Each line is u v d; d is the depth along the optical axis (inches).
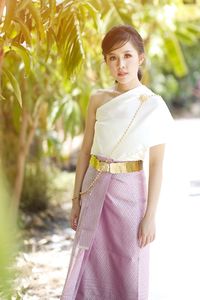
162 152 78.7
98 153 80.1
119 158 78.3
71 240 151.0
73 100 154.8
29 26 85.3
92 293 83.0
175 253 119.8
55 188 195.6
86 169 85.4
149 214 78.0
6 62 124.0
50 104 150.4
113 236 80.2
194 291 102.7
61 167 232.5
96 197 79.7
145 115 77.3
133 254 79.6
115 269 81.4
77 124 155.6
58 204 184.2
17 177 153.8
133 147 77.5
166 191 149.6
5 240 32.6
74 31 86.8
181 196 148.0
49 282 116.7
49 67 141.4
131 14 146.6
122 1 131.2
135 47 77.1
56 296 109.3
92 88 151.9
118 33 76.5
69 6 85.8
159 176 78.5
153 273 110.7
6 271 33.4
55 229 160.7
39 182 180.1
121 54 76.7
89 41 132.0
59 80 147.6
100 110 79.7
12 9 75.7
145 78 174.1
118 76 77.7
